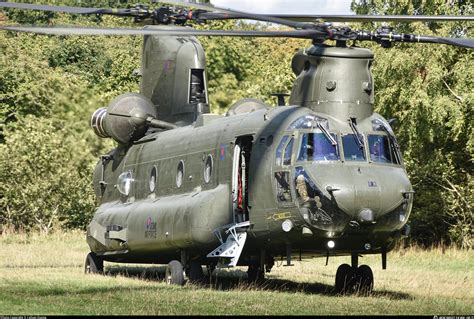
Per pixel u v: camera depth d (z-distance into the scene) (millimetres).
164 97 58938
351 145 45906
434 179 84875
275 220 46406
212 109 82062
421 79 80688
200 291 45375
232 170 48938
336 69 46844
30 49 94688
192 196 51125
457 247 84250
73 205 94250
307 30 44094
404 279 56969
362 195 44438
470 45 43500
